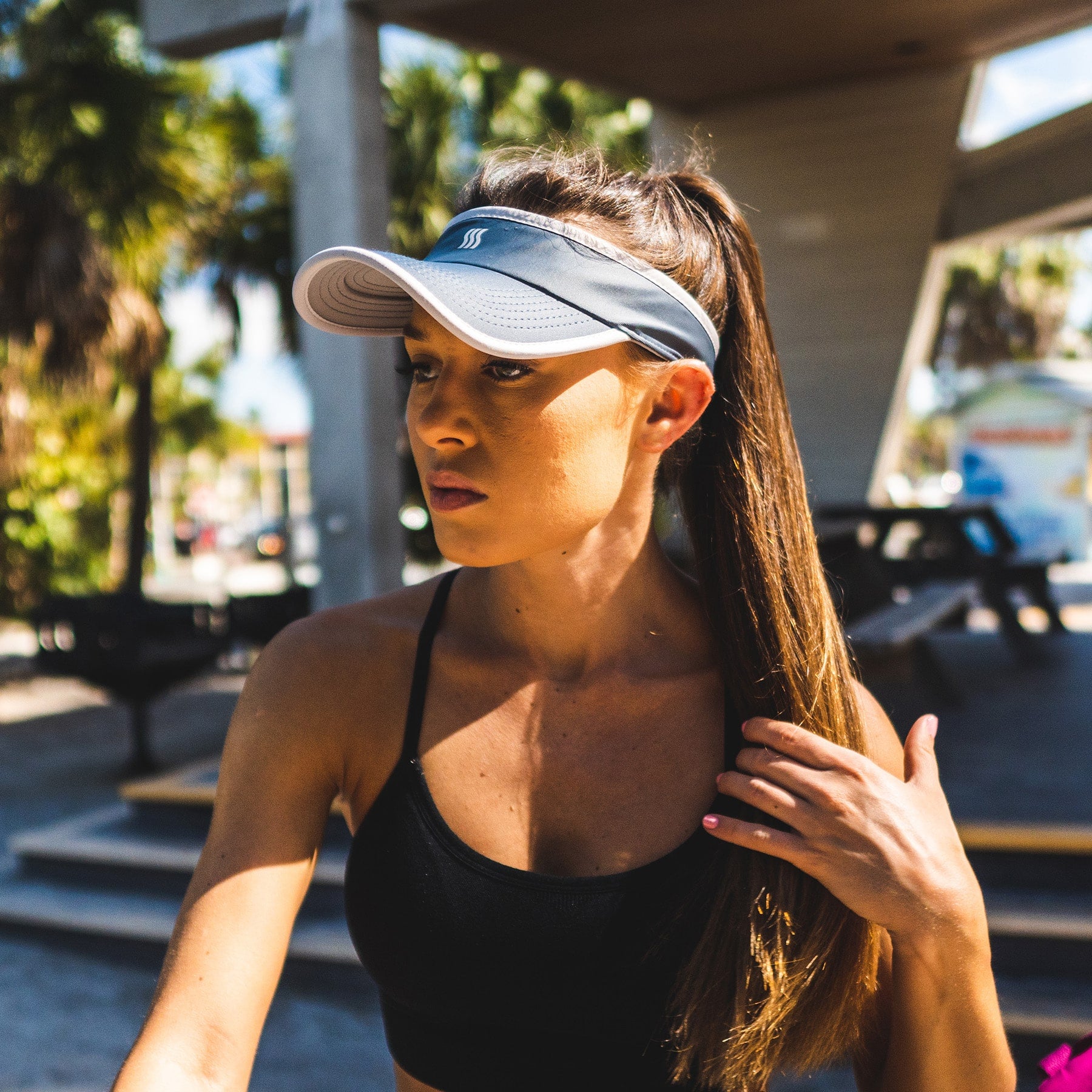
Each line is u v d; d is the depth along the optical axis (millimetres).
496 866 856
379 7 4820
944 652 7742
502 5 5484
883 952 956
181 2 5105
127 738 7129
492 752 907
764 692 925
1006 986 2959
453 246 889
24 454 9586
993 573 7172
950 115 7262
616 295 840
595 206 904
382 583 4914
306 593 7355
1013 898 3207
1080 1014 2795
